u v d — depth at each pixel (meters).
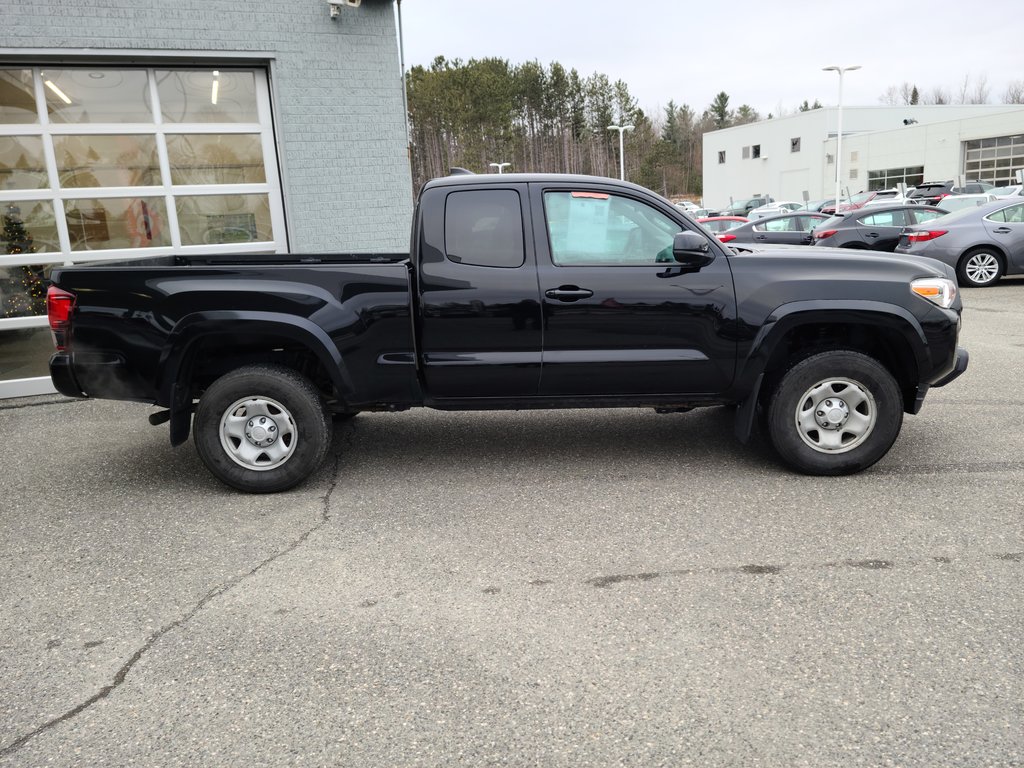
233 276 4.27
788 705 2.44
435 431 5.71
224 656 2.81
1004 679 2.54
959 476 4.41
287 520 4.10
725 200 62.25
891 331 4.38
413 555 3.62
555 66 76.62
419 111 64.12
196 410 4.53
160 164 7.67
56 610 3.19
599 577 3.34
